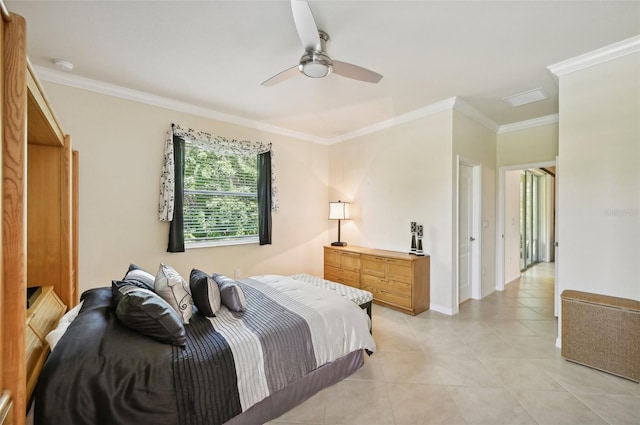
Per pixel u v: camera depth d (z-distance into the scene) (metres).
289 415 1.74
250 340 1.60
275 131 4.43
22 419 0.86
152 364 1.29
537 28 2.04
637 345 2.03
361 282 4.00
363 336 2.12
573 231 2.48
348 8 1.83
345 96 3.27
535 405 1.82
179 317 1.66
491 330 2.96
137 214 3.16
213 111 3.71
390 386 2.02
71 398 1.11
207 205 3.78
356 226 4.67
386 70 2.66
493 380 2.09
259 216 4.14
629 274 2.22
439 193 3.53
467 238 3.94
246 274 4.06
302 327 1.82
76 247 2.38
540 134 3.97
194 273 2.16
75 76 2.76
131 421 1.19
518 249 5.46
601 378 2.10
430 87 3.03
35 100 1.15
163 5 1.82
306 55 1.97
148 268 3.23
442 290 3.51
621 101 2.25
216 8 1.85
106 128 2.97
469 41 2.20
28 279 1.93
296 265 4.68
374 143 4.35
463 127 3.59
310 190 4.89
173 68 2.63
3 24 0.82
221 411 1.41
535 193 7.00
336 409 1.79
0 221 0.80
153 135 3.27
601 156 2.34
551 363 2.31
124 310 1.44
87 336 1.31
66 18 1.93
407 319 3.27
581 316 2.28
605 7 1.82
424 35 2.12
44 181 1.96
